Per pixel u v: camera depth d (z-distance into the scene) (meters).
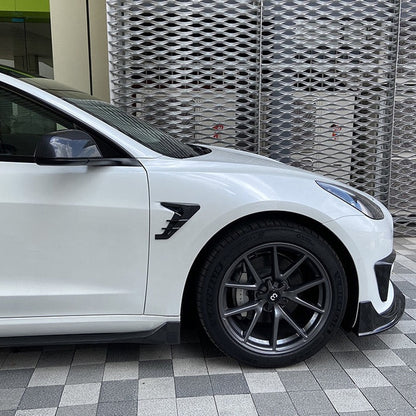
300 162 5.37
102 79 6.07
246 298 2.57
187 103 5.18
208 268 2.40
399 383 2.48
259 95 5.16
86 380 2.48
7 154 2.28
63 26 5.95
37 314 2.31
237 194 2.35
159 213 2.29
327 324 2.54
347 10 5.07
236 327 2.55
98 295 2.32
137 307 2.37
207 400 2.31
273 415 2.21
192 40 5.04
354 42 5.14
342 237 2.45
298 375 2.54
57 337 2.38
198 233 2.32
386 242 2.59
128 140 2.36
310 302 2.60
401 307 2.80
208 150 3.12
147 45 5.03
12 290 2.26
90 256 2.28
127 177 2.28
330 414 2.22
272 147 5.33
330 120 5.29
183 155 2.61
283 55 5.12
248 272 2.51
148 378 2.50
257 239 2.40
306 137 5.31
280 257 2.55
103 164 2.26
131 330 2.42
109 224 2.27
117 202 2.27
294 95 5.22
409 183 5.46
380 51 5.17
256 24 5.05
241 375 2.53
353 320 2.59
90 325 2.36
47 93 2.34
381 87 5.25
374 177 5.45
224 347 2.51
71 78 6.06
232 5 4.99
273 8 5.02
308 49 5.12
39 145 2.12
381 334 3.02
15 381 2.47
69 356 2.73
